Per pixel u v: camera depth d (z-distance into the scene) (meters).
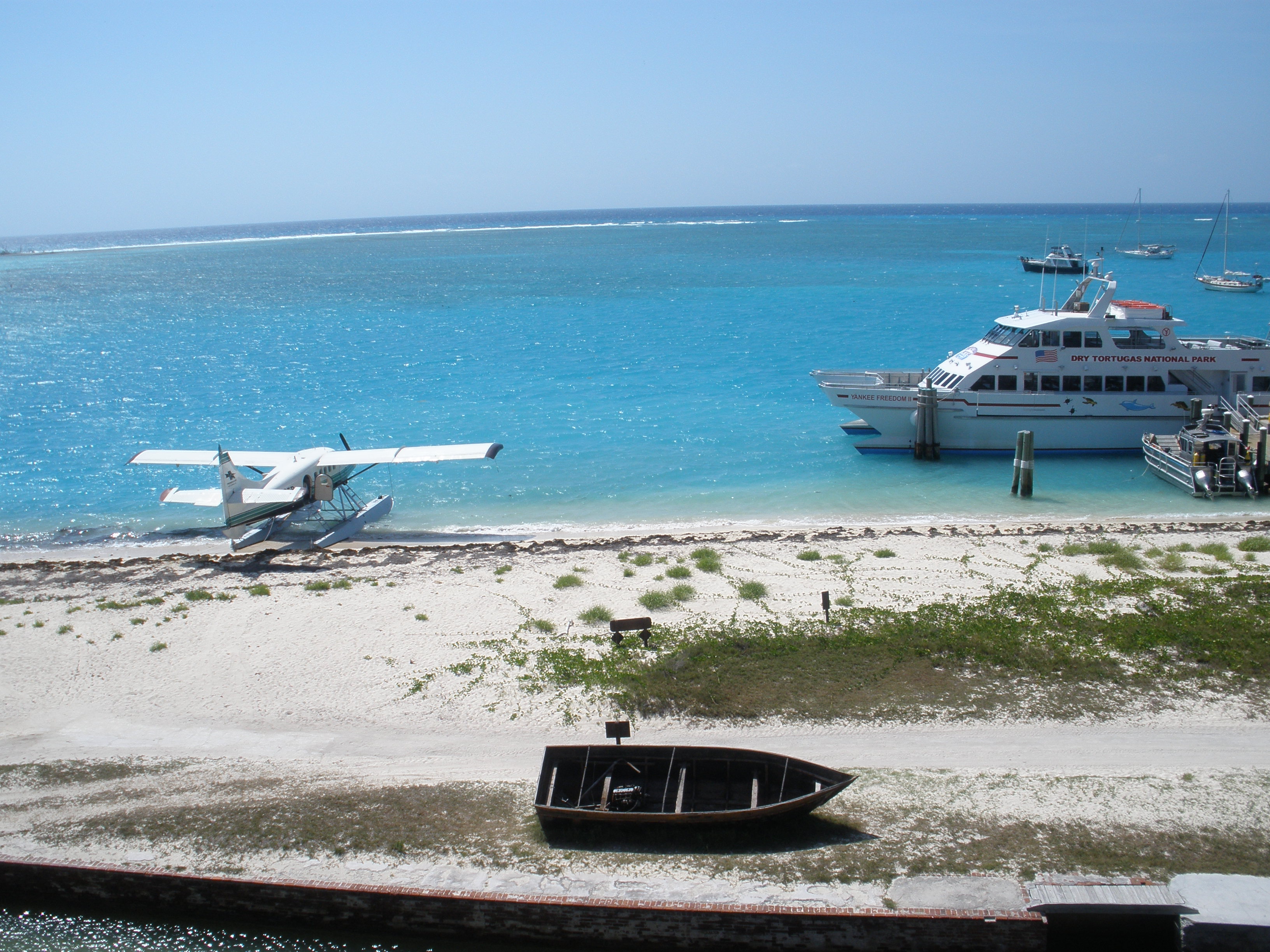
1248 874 13.12
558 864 13.86
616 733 15.81
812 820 14.78
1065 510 32.25
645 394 51.81
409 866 13.88
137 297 114.88
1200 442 34.00
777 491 35.28
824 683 19.09
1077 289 39.00
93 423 47.28
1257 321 71.75
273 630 22.55
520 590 24.86
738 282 112.25
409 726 18.11
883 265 132.12
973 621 21.58
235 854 14.28
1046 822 14.48
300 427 45.78
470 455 31.38
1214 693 18.27
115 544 31.27
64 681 20.19
